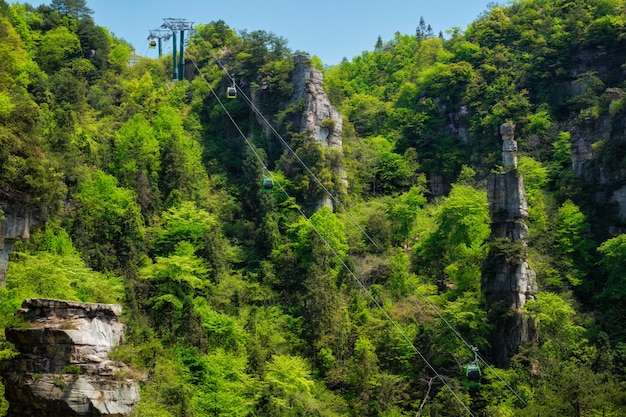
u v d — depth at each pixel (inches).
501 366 5428.2
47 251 4778.5
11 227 3102.9
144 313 5349.4
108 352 2546.8
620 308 5940.0
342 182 7086.6
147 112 7377.0
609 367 5054.1
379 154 7652.6
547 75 7839.6
